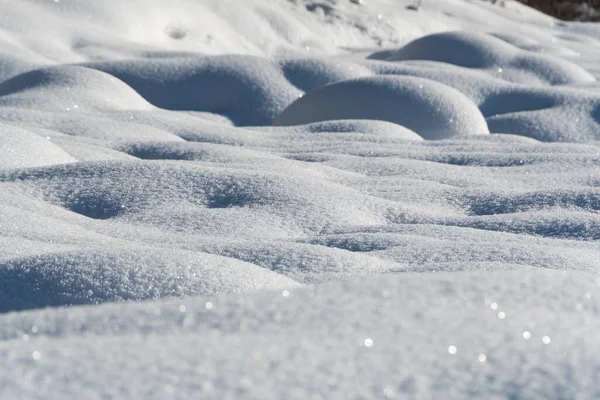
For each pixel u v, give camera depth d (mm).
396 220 5910
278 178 6312
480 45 20203
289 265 4051
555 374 1274
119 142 8852
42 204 5633
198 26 26562
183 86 15703
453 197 6656
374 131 11273
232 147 8391
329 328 1500
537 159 8570
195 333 1484
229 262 3439
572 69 19922
